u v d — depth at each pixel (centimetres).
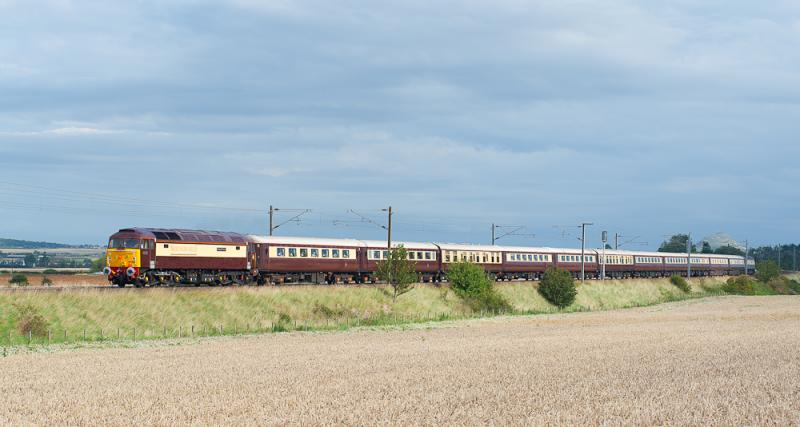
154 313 4759
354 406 2289
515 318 6788
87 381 2794
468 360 3494
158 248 5553
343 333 5088
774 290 14638
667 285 11744
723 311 8331
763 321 6600
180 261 5684
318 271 6825
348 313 5972
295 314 5566
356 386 2681
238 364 3319
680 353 3822
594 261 10844
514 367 3228
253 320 5212
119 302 4675
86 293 4572
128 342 4197
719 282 13538
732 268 15412
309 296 5916
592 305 9250
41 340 4059
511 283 8438
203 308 5078
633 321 6581
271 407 2278
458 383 2750
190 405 2311
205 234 5941
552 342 4469
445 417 2133
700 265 13900
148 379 2847
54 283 6456
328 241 6988
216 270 6000
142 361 3412
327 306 5944
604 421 2070
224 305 5216
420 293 7075
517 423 2053
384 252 7512
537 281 9119
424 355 3709
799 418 2133
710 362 3425
